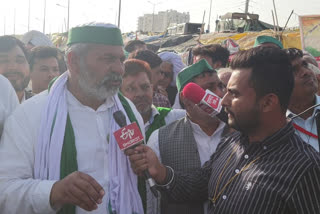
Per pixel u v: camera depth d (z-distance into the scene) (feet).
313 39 19.71
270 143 4.99
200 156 7.55
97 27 6.28
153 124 8.99
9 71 9.93
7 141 6.15
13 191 5.73
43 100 6.47
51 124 6.25
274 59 5.02
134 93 8.38
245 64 5.12
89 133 6.57
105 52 6.30
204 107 6.98
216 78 8.08
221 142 6.32
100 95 6.39
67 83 6.87
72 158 6.21
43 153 6.07
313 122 7.81
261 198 4.71
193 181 6.29
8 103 7.16
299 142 4.99
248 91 5.08
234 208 4.97
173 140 7.61
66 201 5.51
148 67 8.70
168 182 6.15
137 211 6.66
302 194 4.52
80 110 6.64
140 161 6.02
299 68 7.76
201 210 7.06
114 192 6.36
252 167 5.04
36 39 18.80
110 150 6.59
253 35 31.96
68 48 6.61
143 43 19.70
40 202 5.56
